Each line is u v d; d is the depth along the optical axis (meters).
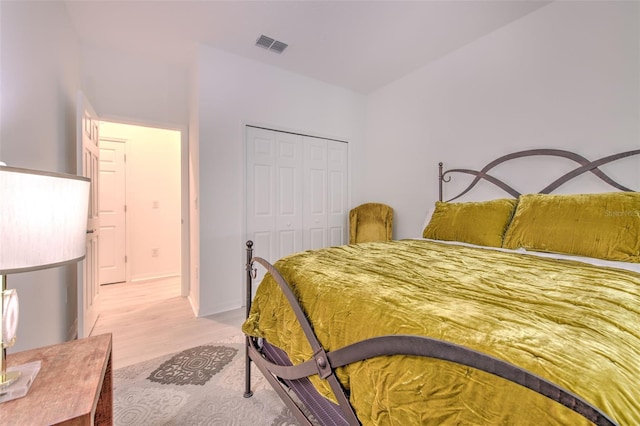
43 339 1.65
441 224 2.32
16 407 0.69
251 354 1.48
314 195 3.57
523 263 1.39
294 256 1.55
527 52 2.33
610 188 1.93
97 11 2.22
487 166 2.59
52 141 1.89
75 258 0.84
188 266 3.29
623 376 0.50
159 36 2.59
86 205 0.90
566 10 2.11
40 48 1.71
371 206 3.62
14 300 0.81
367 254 1.63
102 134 3.86
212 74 2.79
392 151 3.58
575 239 1.57
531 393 0.50
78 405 0.71
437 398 0.61
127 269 4.00
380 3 2.17
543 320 0.71
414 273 1.19
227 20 2.36
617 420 0.44
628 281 1.07
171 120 3.18
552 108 2.20
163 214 4.26
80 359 0.93
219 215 2.84
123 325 2.47
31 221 0.73
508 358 0.55
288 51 2.86
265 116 3.13
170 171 4.32
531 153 2.29
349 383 0.86
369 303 0.88
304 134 3.45
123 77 2.91
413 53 2.89
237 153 2.95
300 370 1.04
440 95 3.01
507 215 2.01
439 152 3.04
